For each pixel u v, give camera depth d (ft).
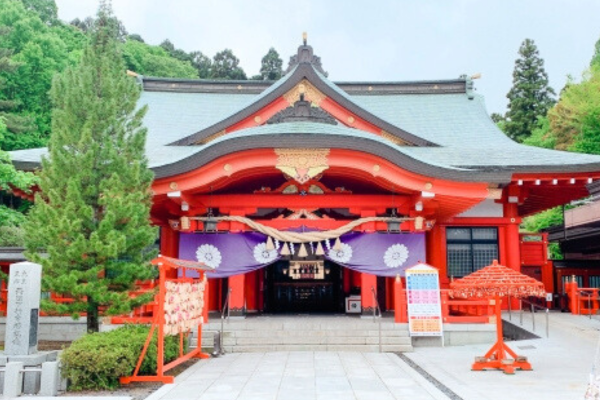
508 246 66.69
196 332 48.52
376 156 52.65
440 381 33.32
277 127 53.42
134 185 43.21
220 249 56.59
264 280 71.31
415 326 49.19
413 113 86.89
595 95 124.36
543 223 117.91
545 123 159.02
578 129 129.29
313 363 41.04
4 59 113.19
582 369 36.86
